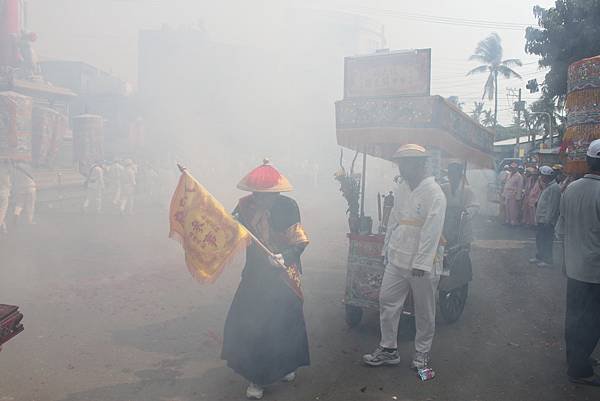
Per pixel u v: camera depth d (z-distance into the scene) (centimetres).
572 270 374
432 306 380
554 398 350
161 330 465
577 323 371
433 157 465
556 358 422
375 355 396
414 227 377
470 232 512
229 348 346
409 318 449
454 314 509
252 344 338
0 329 227
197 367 388
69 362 391
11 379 360
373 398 343
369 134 457
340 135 473
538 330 489
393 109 443
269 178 342
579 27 1245
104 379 365
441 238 388
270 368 337
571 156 534
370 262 458
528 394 355
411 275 375
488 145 575
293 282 346
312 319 504
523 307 565
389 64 446
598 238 365
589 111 515
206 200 327
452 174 512
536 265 796
